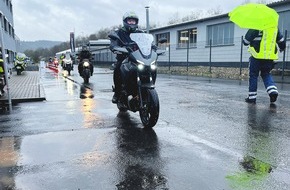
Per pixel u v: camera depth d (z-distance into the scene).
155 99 5.51
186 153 4.30
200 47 28.64
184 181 3.41
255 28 7.96
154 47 6.06
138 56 5.68
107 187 3.31
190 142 4.81
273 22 7.99
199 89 12.09
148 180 3.45
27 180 3.52
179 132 5.41
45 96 9.91
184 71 24.02
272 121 6.18
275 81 14.69
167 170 3.72
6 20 38.75
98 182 3.43
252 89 8.54
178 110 7.48
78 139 5.05
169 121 6.28
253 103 8.42
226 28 25.73
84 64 15.95
